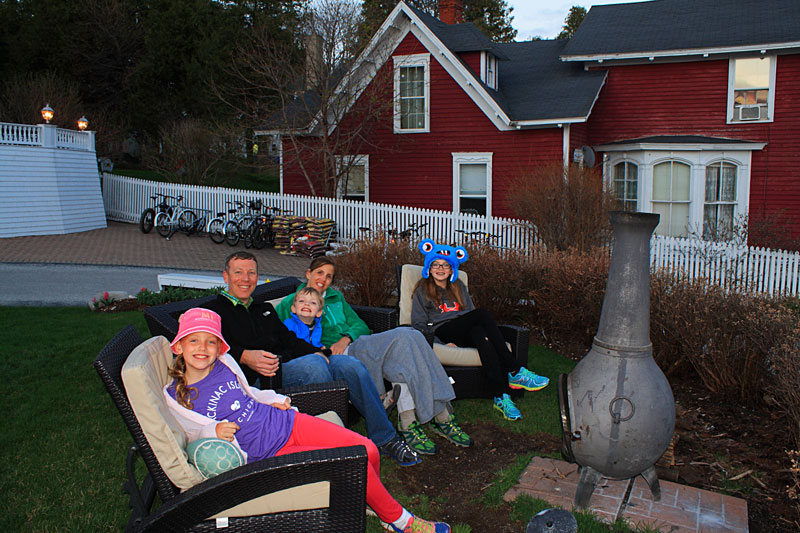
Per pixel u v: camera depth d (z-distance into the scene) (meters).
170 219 18.97
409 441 4.39
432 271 5.80
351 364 4.24
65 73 30.59
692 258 11.45
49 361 5.99
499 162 17.34
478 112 17.42
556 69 19.36
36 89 25.41
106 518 3.33
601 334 3.64
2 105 24.77
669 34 17.83
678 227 16.97
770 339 5.03
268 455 3.25
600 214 11.66
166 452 2.77
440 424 4.63
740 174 16.73
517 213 13.02
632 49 17.47
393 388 4.43
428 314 5.84
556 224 11.93
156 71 30.25
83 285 11.05
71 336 6.96
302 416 3.38
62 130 19.44
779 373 4.52
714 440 4.76
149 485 3.50
